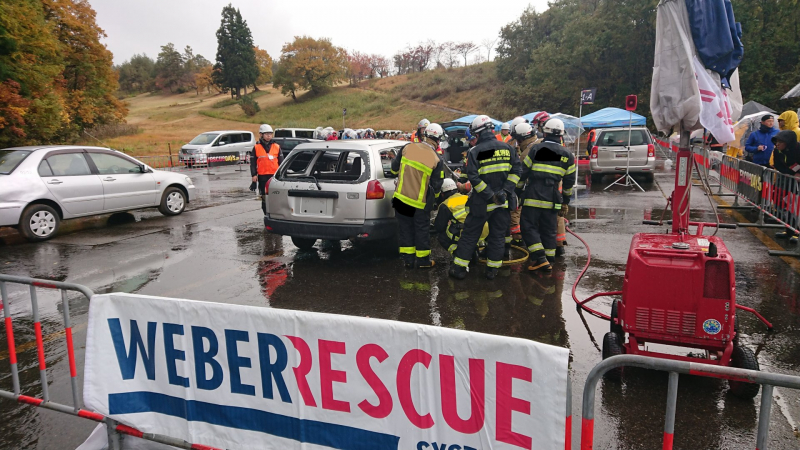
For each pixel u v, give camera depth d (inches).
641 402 132.9
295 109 2780.5
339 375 93.0
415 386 88.2
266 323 96.5
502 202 228.4
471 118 627.2
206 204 483.5
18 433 124.9
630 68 1389.0
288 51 3038.9
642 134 562.6
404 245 249.8
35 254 293.6
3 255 291.9
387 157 277.4
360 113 2406.5
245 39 3398.1
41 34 591.5
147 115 3026.6
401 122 2084.2
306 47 2994.6
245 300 212.8
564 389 77.9
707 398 133.8
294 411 97.3
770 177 301.1
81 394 142.3
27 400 124.6
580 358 157.6
